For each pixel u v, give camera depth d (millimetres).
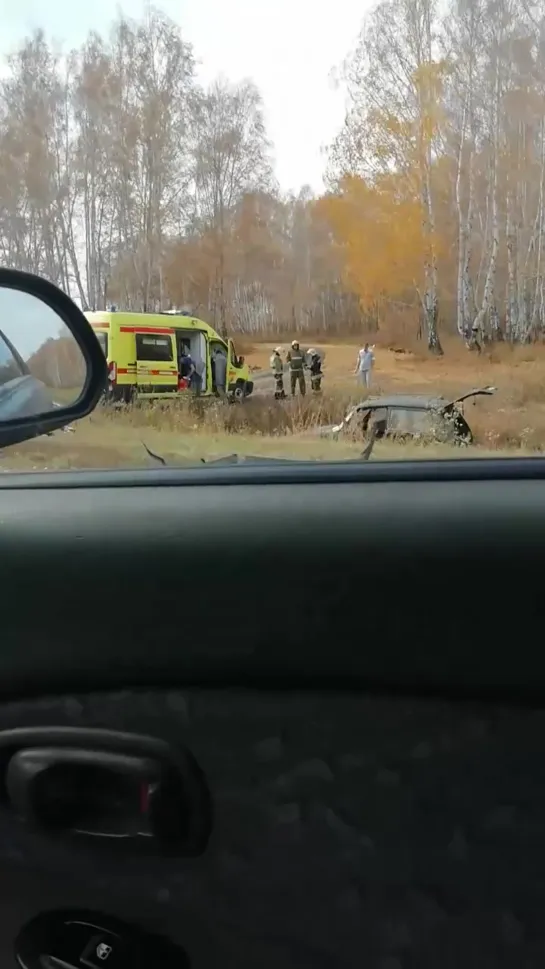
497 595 928
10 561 1132
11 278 2064
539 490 1004
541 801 913
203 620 1041
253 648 1020
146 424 5414
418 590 957
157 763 1059
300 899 1010
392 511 1010
